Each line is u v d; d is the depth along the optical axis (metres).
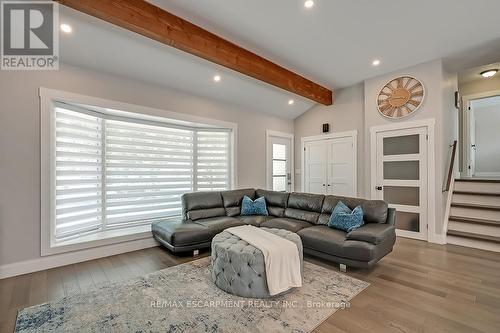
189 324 1.85
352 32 3.12
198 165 4.88
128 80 3.62
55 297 2.25
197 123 4.53
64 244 3.05
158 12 2.61
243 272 2.25
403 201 4.32
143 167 4.18
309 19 2.83
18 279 2.62
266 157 5.68
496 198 3.91
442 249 3.58
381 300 2.19
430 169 4.02
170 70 3.69
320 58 3.86
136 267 2.95
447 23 2.94
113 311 2.03
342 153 5.32
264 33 3.12
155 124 4.31
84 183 3.49
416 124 4.15
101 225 3.72
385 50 3.62
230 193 4.52
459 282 2.53
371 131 4.68
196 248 3.34
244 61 3.51
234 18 2.80
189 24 2.87
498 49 3.60
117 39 2.93
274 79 3.99
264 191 4.75
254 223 3.87
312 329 1.80
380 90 4.56
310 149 5.95
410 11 2.71
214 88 4.40
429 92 4.02
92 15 2.32
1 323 1.87
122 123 3.96
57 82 3.02
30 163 2.84
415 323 1.87
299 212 4.03
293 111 5.89
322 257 3.02
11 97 2.74
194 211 4.00
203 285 2.48
